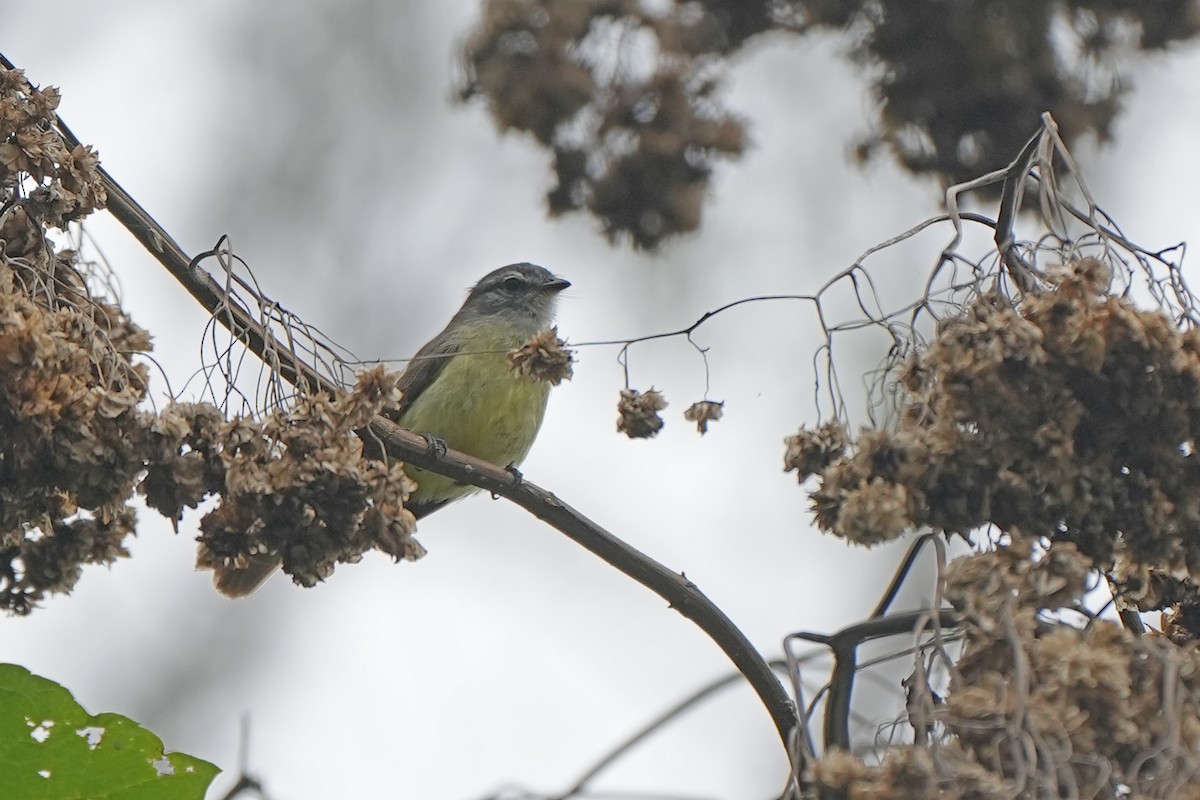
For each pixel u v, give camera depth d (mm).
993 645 7660
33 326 8070
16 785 8617
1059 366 8266
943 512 8273
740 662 10438
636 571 10711
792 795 7805
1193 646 8008
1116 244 9469
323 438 8852
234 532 8664
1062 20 16344
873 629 9062
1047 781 6844
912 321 9070
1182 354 8250
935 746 7133
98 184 9180
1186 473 8422
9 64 9289
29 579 9516
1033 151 9406
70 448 8117
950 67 15945
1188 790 6926
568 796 12805
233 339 9711
